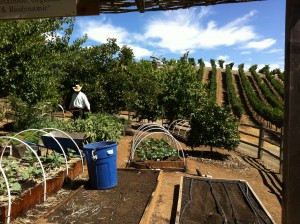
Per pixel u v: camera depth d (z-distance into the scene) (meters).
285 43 1.87
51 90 9.73
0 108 11.50
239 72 54.16
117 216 4.02
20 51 7.96
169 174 6.64
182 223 4.04
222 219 4.21
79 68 13.99
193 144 9.15
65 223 3.75
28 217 3.83
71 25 13.58
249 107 35.38
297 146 1.83
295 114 1.82
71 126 8.85
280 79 52.75
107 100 13.71
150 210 4.36
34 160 5.71
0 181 4.27
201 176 6.29
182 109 14.89
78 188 5.04
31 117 10.01
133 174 6.09
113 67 14.50
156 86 14.55
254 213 4.49
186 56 15.64
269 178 7.53
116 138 8.92
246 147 13.31
